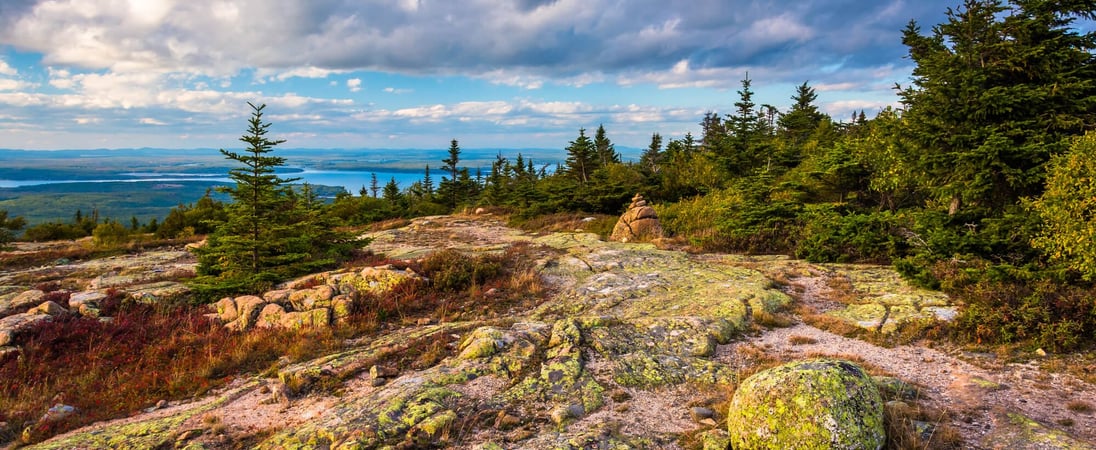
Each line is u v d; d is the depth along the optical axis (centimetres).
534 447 648
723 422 697
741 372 903
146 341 1273
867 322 1141
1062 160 1119
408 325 1338
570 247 2345
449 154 6706
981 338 991
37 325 1281
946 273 1289
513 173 7162
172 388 995
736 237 2217
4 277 1998
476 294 1551
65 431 838
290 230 1719
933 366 904
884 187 1912
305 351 1137
